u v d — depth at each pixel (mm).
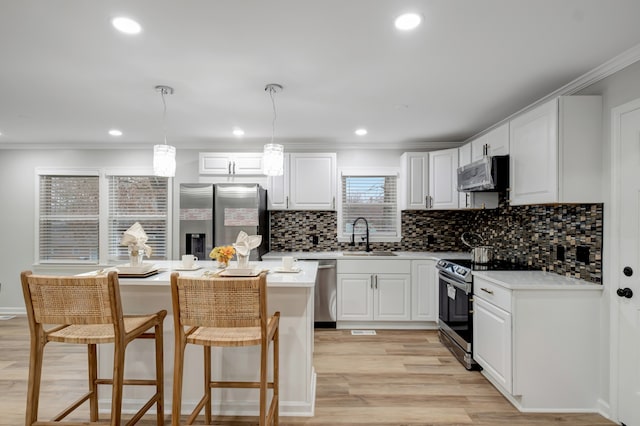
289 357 2209
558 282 2318
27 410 1663
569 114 2209
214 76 2338
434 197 4082
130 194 4527
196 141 4312
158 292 2229
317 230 4516
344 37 1837
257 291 1616
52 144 4410
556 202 2217
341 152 4488
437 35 1815
